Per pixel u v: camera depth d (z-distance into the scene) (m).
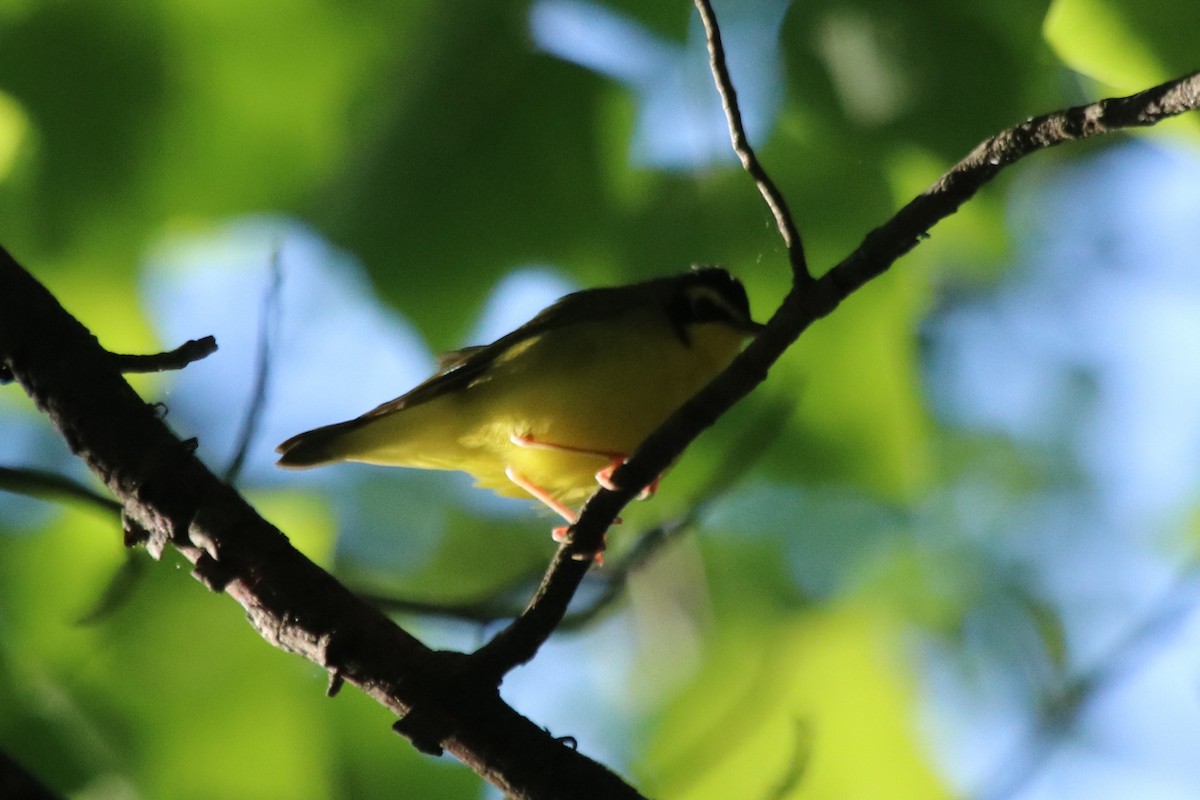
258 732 10.70
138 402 7.39
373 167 9.84
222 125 9.97
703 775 12.88
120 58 9.80
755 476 11.13
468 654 7.06
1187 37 8.07
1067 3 8.21
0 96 9.82
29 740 10.43
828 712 13.23
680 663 13.74
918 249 11.23
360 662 6.98
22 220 10.08
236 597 7.22
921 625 14.80
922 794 12.88
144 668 10.60
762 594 14.33
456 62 9.70
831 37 8.88
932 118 8.78
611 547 12.85
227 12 9.75
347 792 11.06
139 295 10.56
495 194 9.85
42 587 10.61
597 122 9.83
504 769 6.93
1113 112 6.46
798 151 9.80
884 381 10.39
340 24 9.82
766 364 6.93
